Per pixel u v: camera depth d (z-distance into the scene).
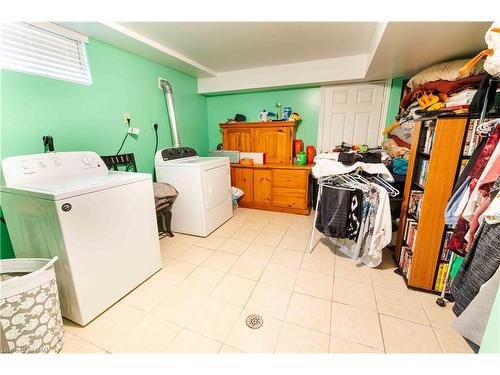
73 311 1.36
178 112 3.22
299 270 1.92
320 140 3.50
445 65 1.93
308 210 3.34
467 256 1.00
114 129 2.29
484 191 1.00
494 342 0.70
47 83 1.72
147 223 1.77
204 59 2.87
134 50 2.35
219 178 2.80
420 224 1.53
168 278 1.83
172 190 2.44
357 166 1.82
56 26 1.73
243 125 3.49
